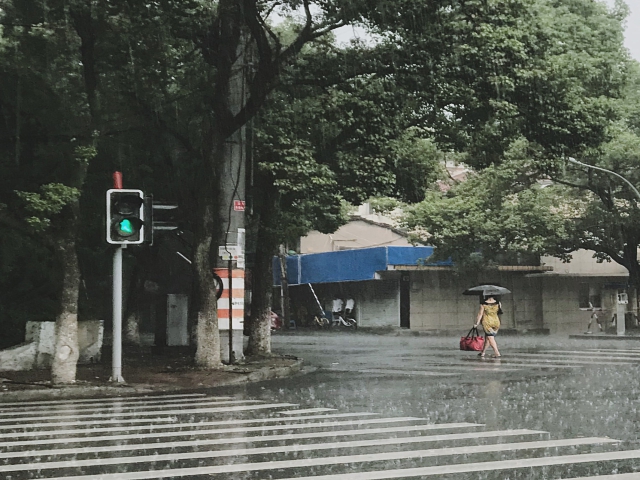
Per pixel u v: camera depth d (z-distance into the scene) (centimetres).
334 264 4725
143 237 1568
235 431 948
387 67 1803
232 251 1947
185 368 1811
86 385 1535
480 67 1745
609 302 4834
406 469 705
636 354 2288
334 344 3234
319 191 2027
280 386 1553
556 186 3928
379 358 2316
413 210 4109
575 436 881
